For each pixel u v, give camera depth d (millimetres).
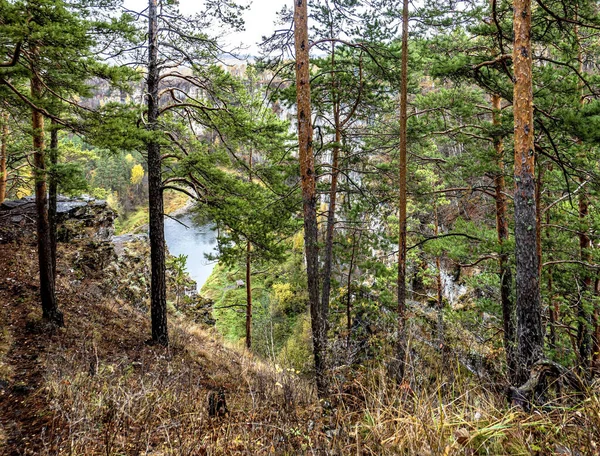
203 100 10680
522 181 5449
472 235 9617
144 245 19109
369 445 2736
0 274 11211
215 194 10211
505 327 9289
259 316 24125
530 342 5160
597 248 9742
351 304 12164
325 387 5340
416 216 17734
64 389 5680
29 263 12383
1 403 5777
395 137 11109
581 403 2553
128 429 4047
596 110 6145
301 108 7379
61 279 12812
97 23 6863
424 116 9805
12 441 4730
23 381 6578
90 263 14781
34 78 7402
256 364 11688
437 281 16672
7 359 7410
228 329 24969
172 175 10008
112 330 10781
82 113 7438
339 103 10539
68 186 9141
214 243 49781
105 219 17531
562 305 10312
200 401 5441
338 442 2961
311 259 7617
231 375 9172
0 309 9469
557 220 10695
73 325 9984
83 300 12141
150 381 6074
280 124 11266
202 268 40625
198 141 11055
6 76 6121
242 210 9875
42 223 9266
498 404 3066
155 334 10461
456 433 2457
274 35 7723
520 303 5473
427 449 2377
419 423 2584
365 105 10742
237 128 10406
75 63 6684
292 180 12227
